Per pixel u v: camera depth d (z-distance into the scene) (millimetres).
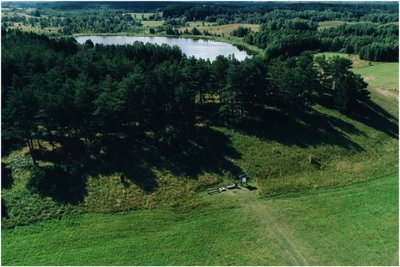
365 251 41344
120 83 60812
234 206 49250
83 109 55969
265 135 65000
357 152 63750
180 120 63625
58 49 100125
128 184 51531
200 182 53500
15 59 70250
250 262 40031
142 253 41281
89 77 67000
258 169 57000
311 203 50281
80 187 50312
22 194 48500
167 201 49688
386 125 74812
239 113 70000
